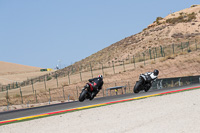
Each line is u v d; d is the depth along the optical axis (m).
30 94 175.12
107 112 41.00
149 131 27.69
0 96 183.50
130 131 28.20
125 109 42.19
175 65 177.75
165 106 41.44
